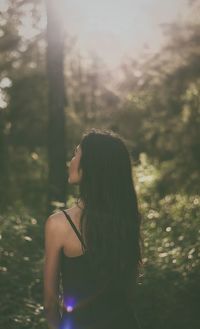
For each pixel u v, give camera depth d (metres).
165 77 21.25
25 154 26.14
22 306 7.84
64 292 3.57
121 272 3.57
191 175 21.52
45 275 3.59
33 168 26.00
